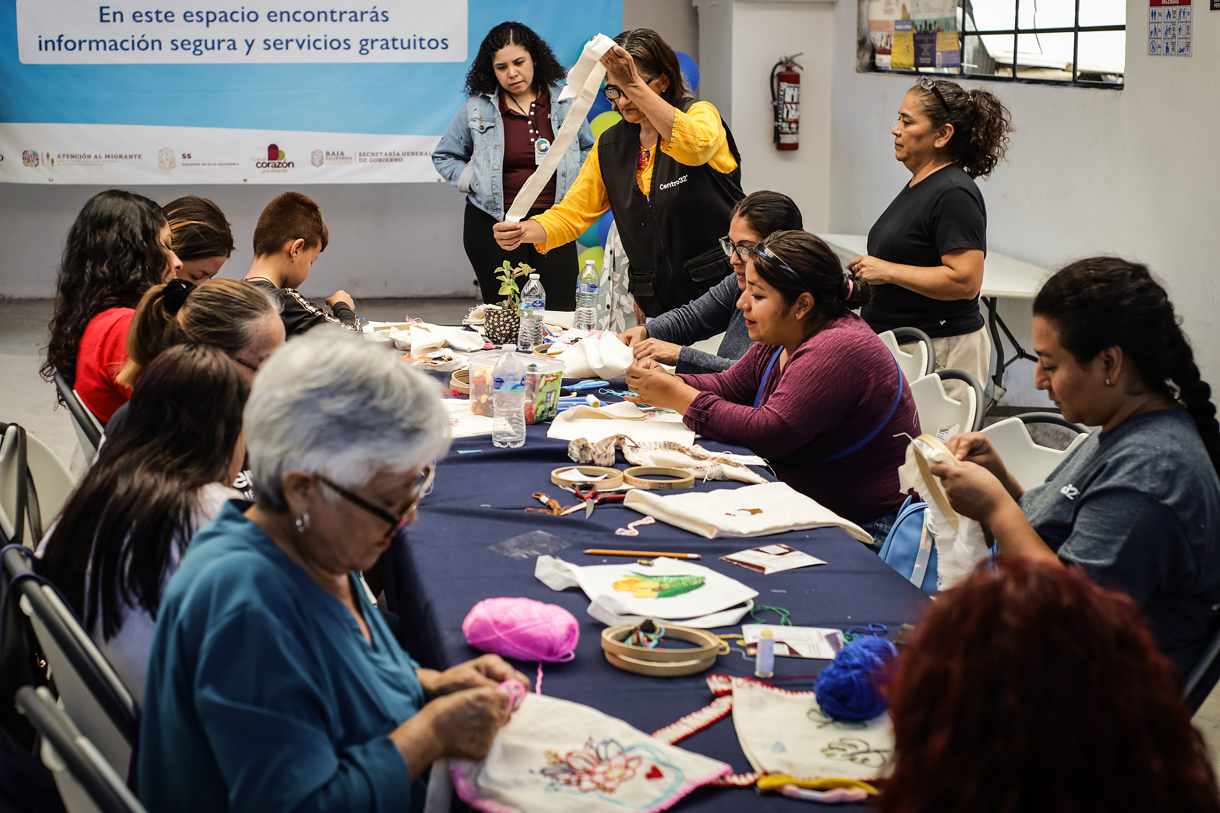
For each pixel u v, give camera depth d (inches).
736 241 110.8
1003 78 208.1
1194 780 29.9
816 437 95.2
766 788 45.7
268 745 40.7
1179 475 57.9
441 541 73.7
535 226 149.7
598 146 148.6
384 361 43.0
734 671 56.1
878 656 51.5
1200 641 61.4
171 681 42.3
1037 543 62.8
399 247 295.7
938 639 32.4
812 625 61.7
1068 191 186.5
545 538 74.5
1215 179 146.3
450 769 46.9
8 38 233.1
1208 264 149.3
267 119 245.4
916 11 240.4
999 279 180.4
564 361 121.6
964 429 106.0
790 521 77.1
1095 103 176.9
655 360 118.2
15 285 283.0
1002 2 206.1
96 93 238.5
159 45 237.8
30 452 82.0
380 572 96.7
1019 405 198.8
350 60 244.1
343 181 251.9
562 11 244.7
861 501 96.0
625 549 72.9
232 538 44.4
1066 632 30.4
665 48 140.6
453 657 56.8
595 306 145.7
